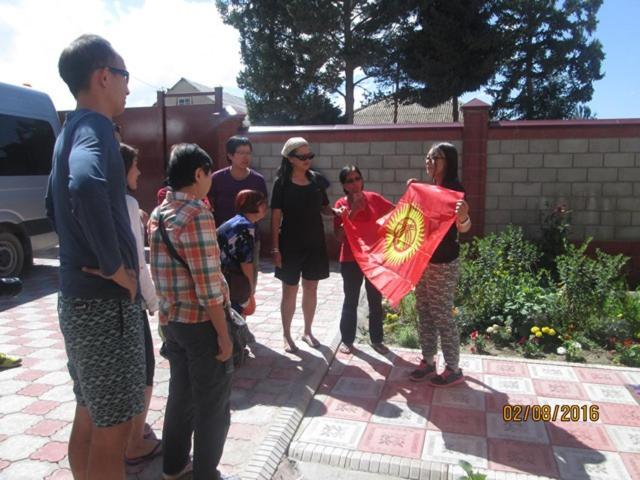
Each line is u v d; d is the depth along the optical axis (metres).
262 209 4.30
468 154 8.57
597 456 3.31
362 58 23.28
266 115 25.23
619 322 5.36
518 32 24.38
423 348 4.43
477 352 5.14
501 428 3.66
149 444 3.36
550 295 5.76
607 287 5.64
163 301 2.70
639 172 8.09
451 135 8.70
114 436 2.36
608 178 8.20
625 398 4.08
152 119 10.15
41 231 8.62
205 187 2.71
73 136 2.20
